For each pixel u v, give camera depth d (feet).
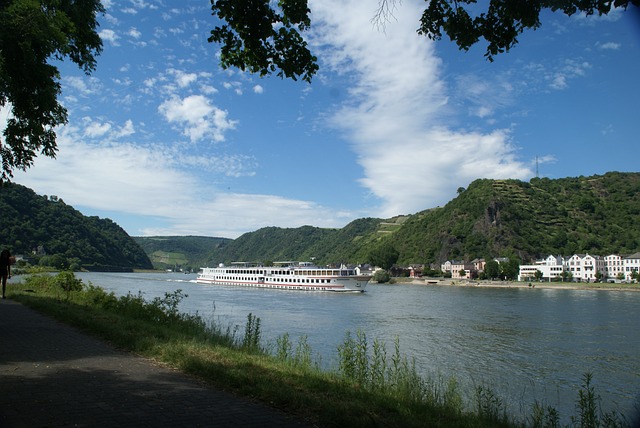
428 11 25.61
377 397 27.81
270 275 326.65
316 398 24.23
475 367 76.33
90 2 48.80
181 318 59.41
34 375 25.52
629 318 155.02
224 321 117.80
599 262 558.97
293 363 38.22
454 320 142.41
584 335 115.24
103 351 33.68
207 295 233.35
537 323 138.82
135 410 20.40
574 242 631.56
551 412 41.37
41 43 35.45
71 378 25.38
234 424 19.49
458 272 581.53
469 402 48.44
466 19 25.20
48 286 90.53
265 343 82.48
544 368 77.56
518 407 53.93
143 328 44.01
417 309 178.50
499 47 25.84
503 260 567.18
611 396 62.59
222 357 33.32
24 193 578.25
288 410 22.30
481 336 110.32
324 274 297.53
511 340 105.50
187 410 20.90
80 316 49.37
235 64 28.53
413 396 32.91
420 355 83.97
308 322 125.18
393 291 335.88
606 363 82.38
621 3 19.24
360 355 41.14
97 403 21.11
